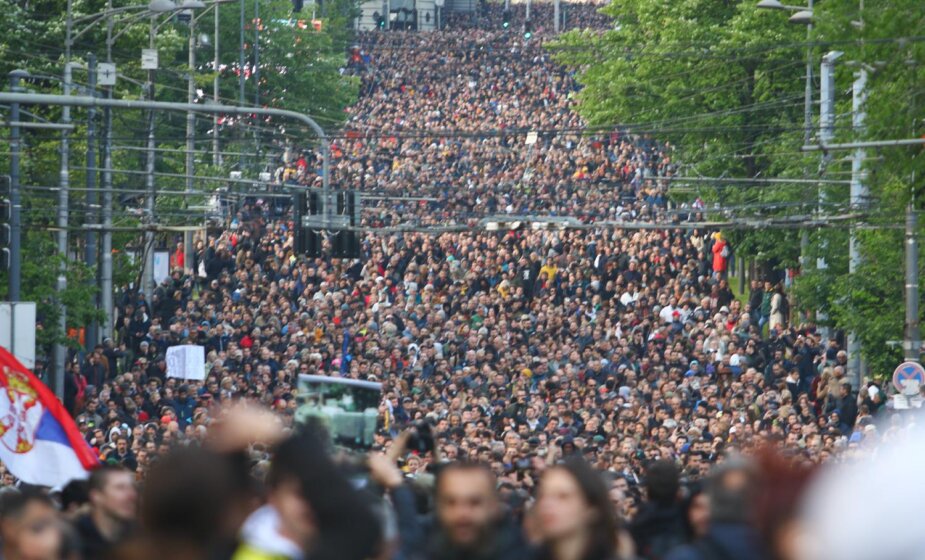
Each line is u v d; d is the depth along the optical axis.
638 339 144.12
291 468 18.39
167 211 135.50
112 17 144.25
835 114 131.25
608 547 22.23
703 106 180.25
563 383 119.31
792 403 109.88
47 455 42.62
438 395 115.56
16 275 103.12
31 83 139.12
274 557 17.80
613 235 197.75
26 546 25.16
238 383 115.00
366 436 32.75
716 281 170.62
